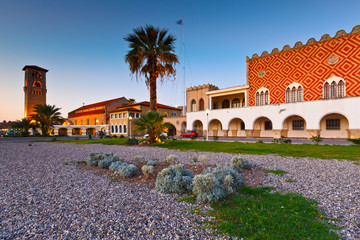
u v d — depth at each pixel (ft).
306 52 85.76
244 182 18.07
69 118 247.91
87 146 58.39
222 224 10.23
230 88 108.27
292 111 81.46
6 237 9.40
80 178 20.39
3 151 46.78
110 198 14.44
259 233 9.42
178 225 10.44
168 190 15.83
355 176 19.65
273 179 18.94
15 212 12.12
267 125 97.71
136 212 12.05
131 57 62.28
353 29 74.90
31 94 213.25
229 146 49.65
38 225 10.54
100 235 9.53
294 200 13.20
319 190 15.67
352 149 40.06
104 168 25.14
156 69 62.75
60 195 15.14
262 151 39.11
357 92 73.26
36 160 32.48
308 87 84.64
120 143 63.10
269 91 96.43
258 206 12.51
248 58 104.99
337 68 77.82
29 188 16.94
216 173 16.83
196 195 14.48
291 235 9.31
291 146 48.42
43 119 151.43
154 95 63.10
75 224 10.60
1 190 16.43
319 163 26.43
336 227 10.07
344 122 77.66
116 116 166.71
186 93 135.85
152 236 9.43
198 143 59.72
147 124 58.49
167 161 27.66
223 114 104.53
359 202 13.23
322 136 82.43
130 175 20.56
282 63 92.63
